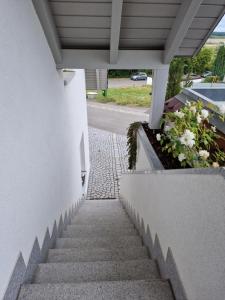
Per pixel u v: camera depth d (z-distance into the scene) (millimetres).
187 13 1893
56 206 2521
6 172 1203
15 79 1353
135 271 1706
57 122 2643
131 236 2531
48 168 2164
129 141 3947
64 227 2953
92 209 4555
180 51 2652
